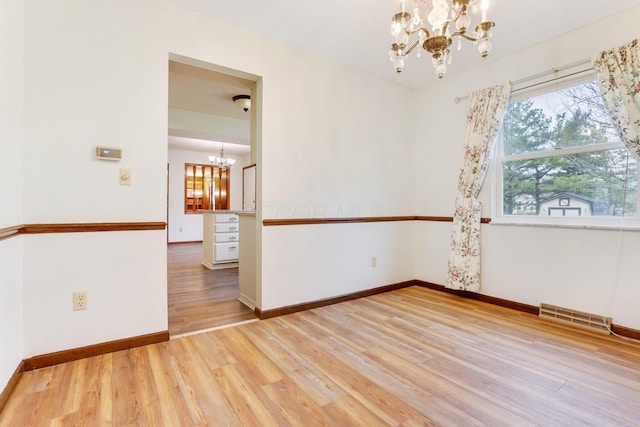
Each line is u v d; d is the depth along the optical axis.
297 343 2.06
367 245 3.23
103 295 1.88
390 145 3.43
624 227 2.18
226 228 4.76
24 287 1.64
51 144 1.72
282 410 1.37
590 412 1.37
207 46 2.23
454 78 3.27
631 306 2.15
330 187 2.94
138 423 1.28
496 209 2.96
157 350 1.94
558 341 2.11
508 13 2.19
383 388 1.55
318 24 2.35
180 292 3.36
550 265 2.56
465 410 1.38
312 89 2.79
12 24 1.51
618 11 2.18
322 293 2.89
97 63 1.85
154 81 2.04
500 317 2.58
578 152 2.45
